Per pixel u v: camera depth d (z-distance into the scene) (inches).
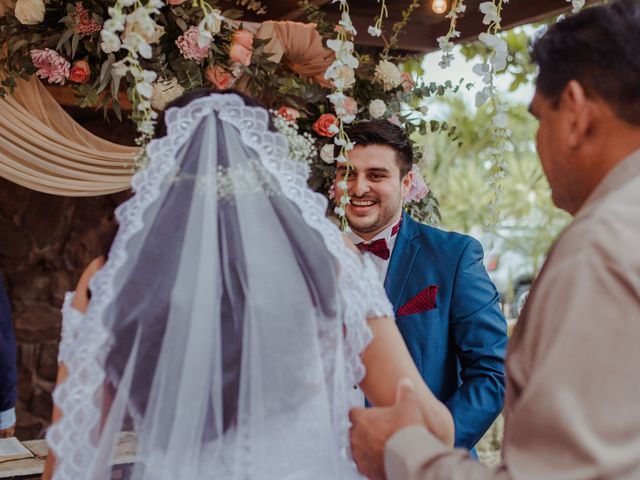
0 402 131.4
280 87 130.3
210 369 53.8
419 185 134.3
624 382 39.6
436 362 94.7
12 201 199.9
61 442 53.4
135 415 53.9
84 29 116.0
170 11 120.0
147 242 55.4
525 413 41.6
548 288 43.4
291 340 54.9
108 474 55.2
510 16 157.6
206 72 124.6
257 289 54.9
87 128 196.7
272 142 61.5
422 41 171.8
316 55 136.7
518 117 282.0
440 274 97.0
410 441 50.3
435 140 287.1
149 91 74.6
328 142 134.1
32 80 132.2
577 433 39.4
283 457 54.1
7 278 199.2
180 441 53.1
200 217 56.2
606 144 47.2
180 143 59.1
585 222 44.2
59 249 203.0
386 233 101.5
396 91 143.4
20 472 93.7
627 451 39.0
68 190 136.7
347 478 57.9
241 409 53.9
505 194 297.3
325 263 58.1
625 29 46.1
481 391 90.7
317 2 143.8
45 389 200.5
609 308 40.6
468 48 207.0
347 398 58.1
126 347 53.5
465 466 46.1
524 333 46.7
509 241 300.0
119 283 54.2
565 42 48.4
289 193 60.2
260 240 56.7
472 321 94.3
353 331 58.1
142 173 58.0
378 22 94.5
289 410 54.6
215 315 54.3
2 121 129.2
